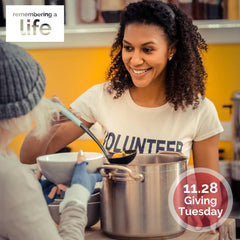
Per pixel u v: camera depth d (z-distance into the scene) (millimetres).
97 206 1362
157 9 1469
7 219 976
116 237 1263
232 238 1471
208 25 2719
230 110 2680
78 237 1085
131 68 1515
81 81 3002
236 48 2828
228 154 2822
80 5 2730
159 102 1610
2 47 1014
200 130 1612
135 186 1220
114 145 1617
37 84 1047
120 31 1641
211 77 2869
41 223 994
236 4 2617
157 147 1573
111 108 1664
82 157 1205
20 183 990
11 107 994
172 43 1540
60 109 1282
